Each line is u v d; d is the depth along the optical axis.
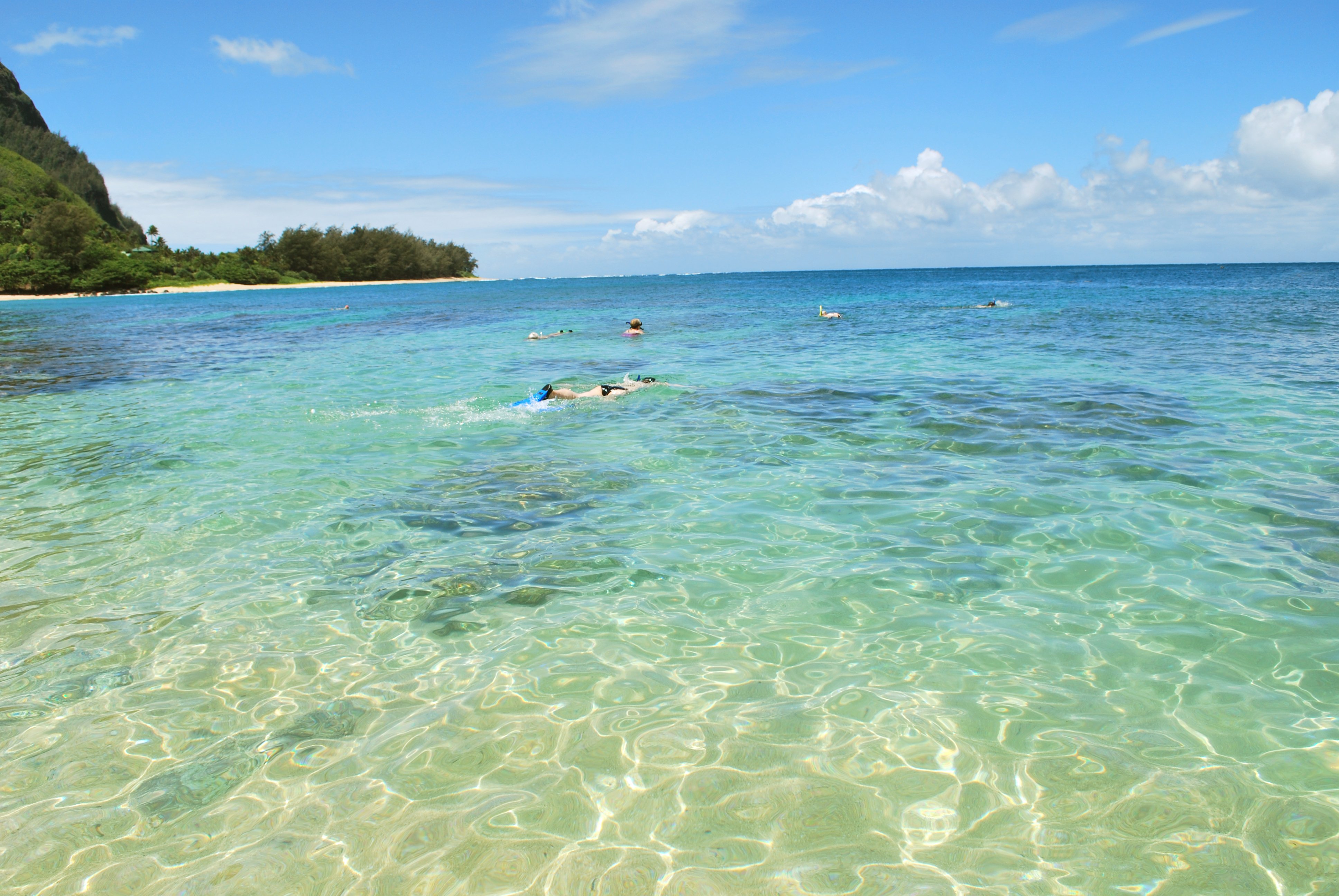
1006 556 5.48
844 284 80.81
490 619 4.74
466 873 2.75
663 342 21.00
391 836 2.95
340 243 136.00
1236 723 3.48
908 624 4.52
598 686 3.96
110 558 5.81
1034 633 4.37
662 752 3.41
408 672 4.16
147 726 3.71
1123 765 3.23
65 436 9.98
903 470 7.65
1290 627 4.34
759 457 8.30
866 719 3.60
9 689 4.05
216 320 37.62
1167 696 3.71
